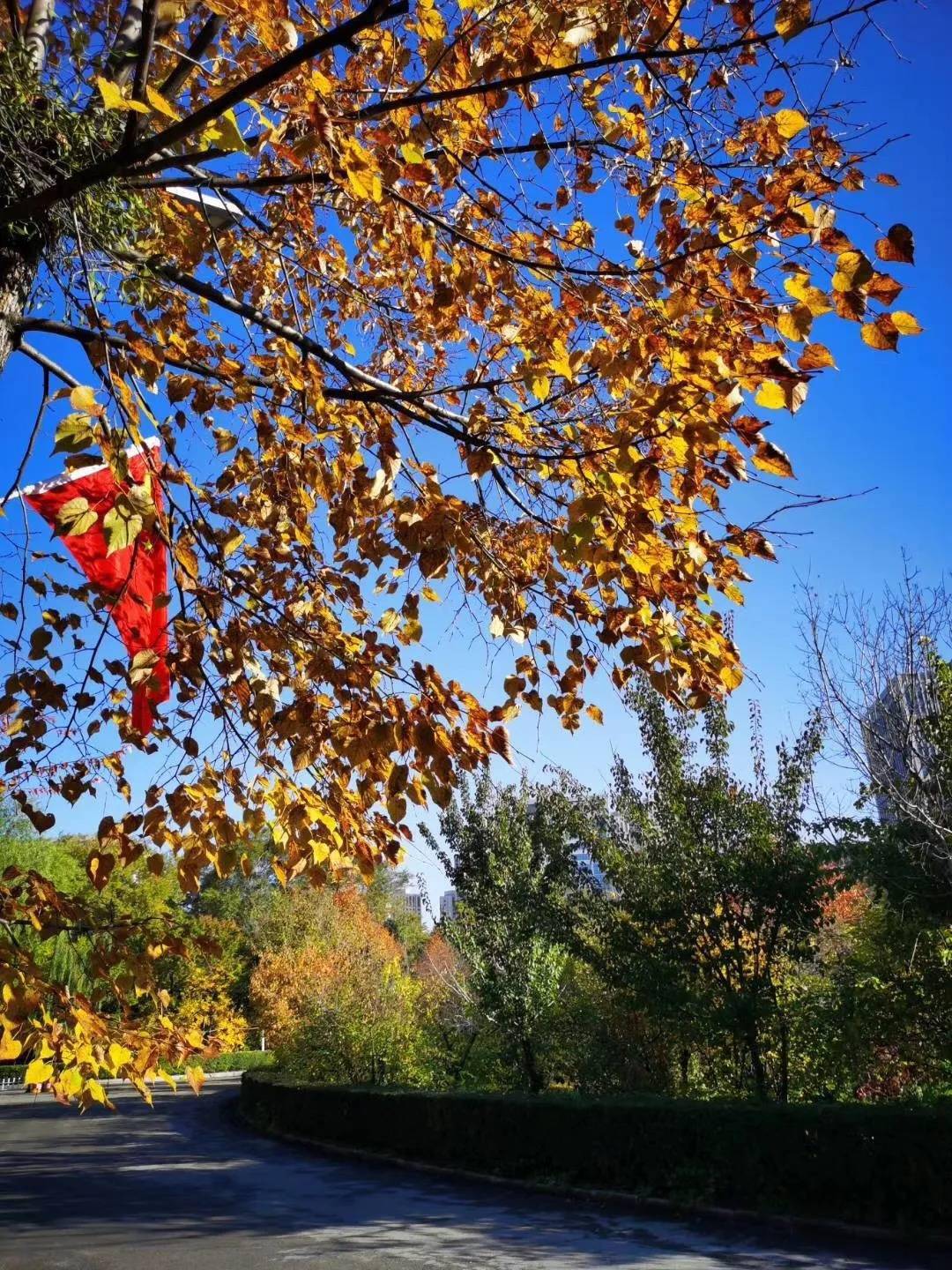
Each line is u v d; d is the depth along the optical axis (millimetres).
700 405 3143
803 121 2996
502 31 3119
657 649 3727
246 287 4824
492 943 13922
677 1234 8469
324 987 19062
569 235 3680
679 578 3596
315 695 4238
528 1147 11820
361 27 2678
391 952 24844
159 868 3922
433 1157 13500
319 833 4152
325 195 4312
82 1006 3289
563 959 14195
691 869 11234
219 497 4660
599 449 3348
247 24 3221
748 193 3145
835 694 10102
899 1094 10344
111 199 3557
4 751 4156
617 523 3359
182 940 3844
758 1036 10922
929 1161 8023
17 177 3295
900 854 9516
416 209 3352
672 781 11648
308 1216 10125
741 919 10922
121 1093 30438
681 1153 9859
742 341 3125
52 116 3342
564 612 4246
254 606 4535
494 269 3867
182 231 4156
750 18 3107
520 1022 13828
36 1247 8797
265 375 4723
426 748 3559
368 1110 15297
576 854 13602
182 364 4320
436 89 3141
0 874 3611
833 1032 9930
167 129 2791
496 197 3857
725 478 3434
